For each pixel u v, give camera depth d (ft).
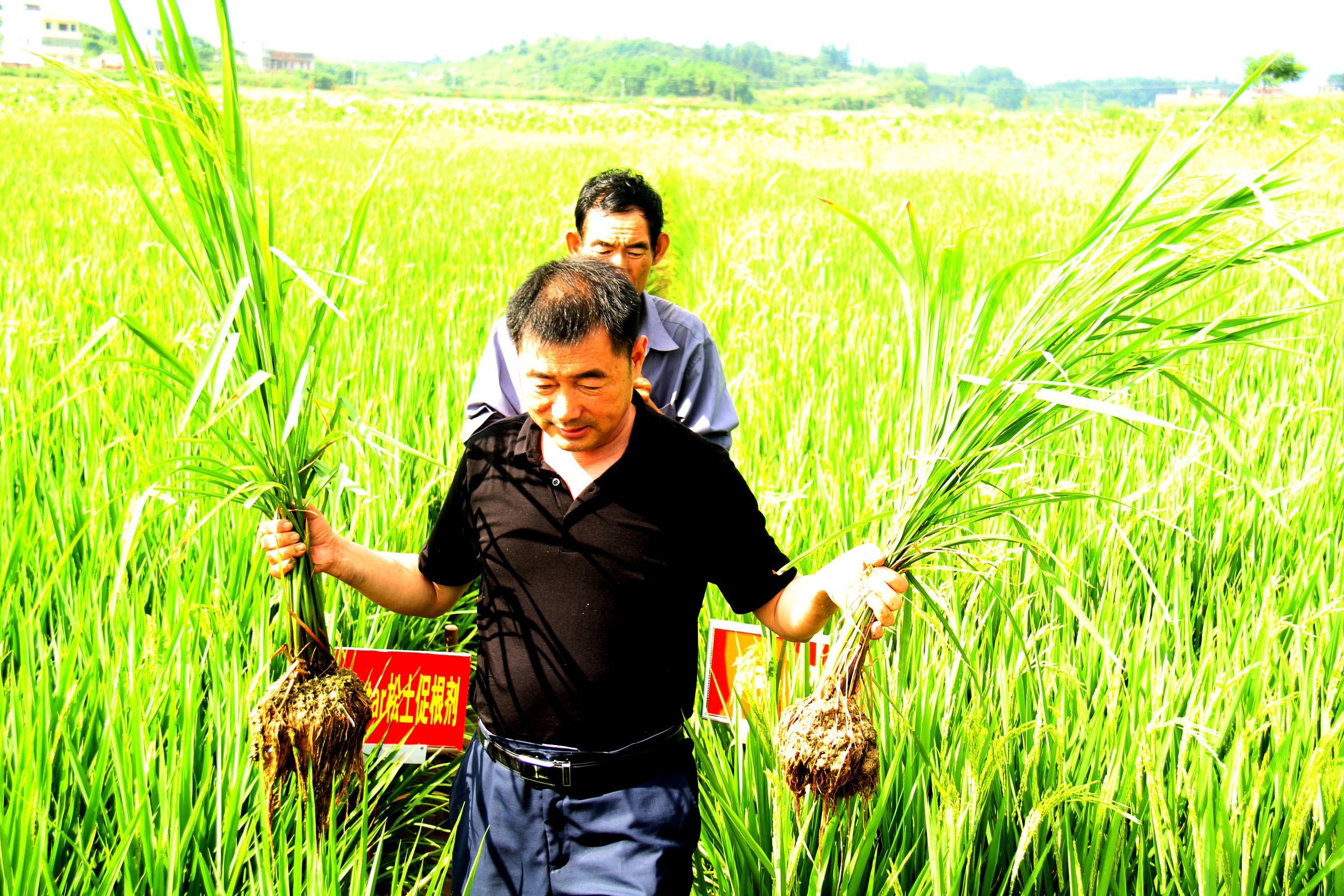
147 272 28.71
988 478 7.90
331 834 7.89
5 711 8.98
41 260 28.91
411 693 9.62
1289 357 21.58
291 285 7.70
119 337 20.33
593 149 105.29
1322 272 32.24
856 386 20.07
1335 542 13.55
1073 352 7.29
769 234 38.75
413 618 13.47
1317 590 12.12
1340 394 20.34
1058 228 47.37
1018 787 8.77
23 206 42.37
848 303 30.07
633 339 6.63
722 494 7.21
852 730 7.17
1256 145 86.22
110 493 13.29
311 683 7.61
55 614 11.73
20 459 14.52
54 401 16.84
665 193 63.72
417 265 33.35
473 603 14.44
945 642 8.26
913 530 7.27
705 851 9.30
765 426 17.65
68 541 12.71
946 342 7.20
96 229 36.37
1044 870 8.41
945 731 9.03
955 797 7.51
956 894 7.57
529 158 90.07
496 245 40.96
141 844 8.12
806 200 59.98
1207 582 13.30
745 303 24.48
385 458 15.01
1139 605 11.91
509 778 7.31
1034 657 9.64
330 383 18.12
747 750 9.00
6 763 8.61
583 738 7.09
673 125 147.33
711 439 10.36
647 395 8.75
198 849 8.14
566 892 7.27
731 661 9.80
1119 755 8.20
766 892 8.57
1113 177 73.77
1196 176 6.91
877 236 7.23
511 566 7.21
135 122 6.74
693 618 7.40
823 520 13.53
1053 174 83.46
